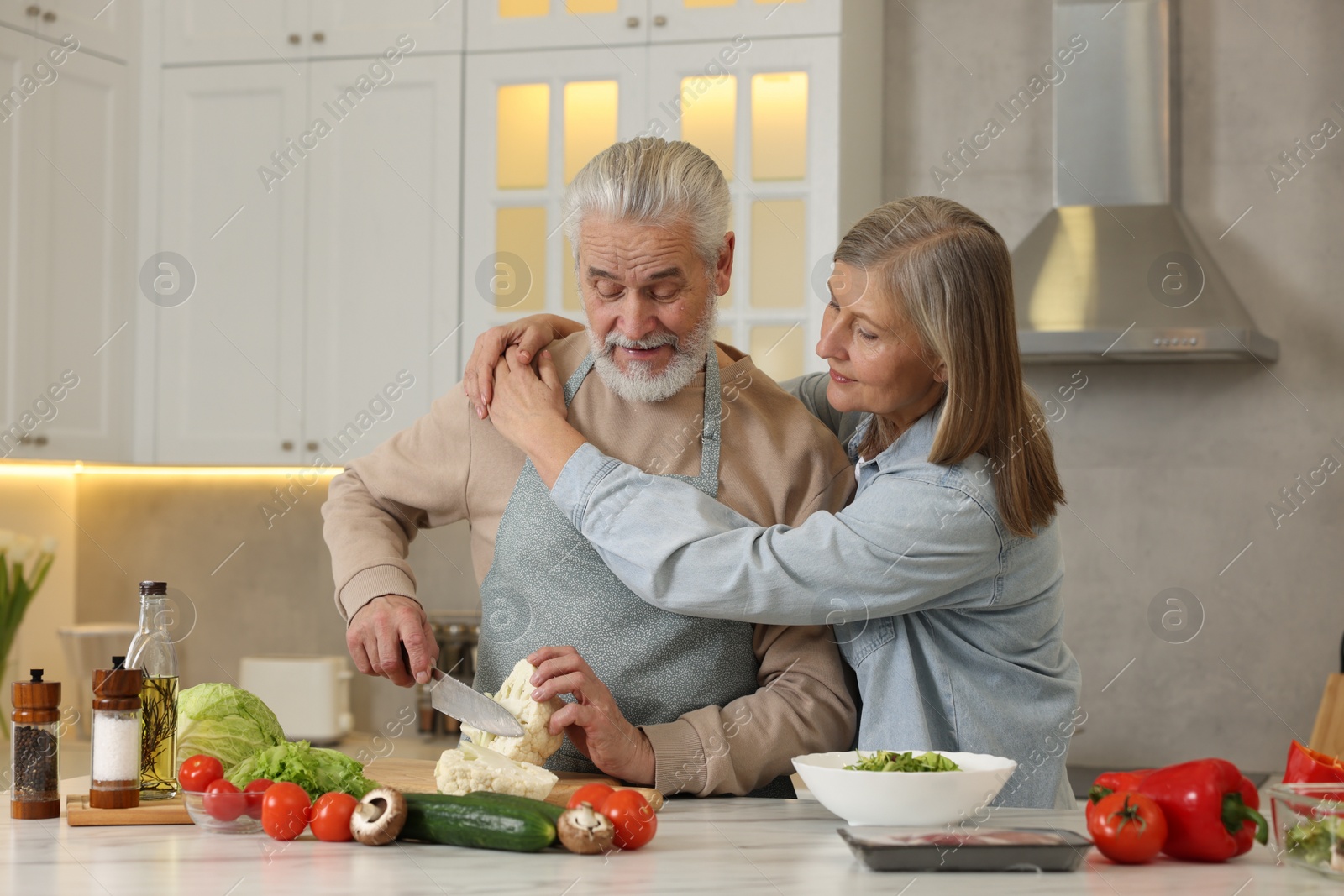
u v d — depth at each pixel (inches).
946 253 61.8
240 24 141.6
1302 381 143.2
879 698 67.1
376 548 69.9
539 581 68.3
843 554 61.7
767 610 62.9
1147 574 145.3
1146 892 44.6
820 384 80.8
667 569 62.8
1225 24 145.4
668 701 67.3
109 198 140.8
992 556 64.1
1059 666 71.6
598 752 61.3
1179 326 132.7
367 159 138.4
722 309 128.2
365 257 138.2
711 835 54.2
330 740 137.9
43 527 158.1
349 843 52.0
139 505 162.6
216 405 141.4
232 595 160.1
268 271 140.5
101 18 139.6
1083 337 132.0
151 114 143.0
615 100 132.6
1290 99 144.2
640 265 63.5
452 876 46.0
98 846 51.1
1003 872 47.4
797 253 127.3
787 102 128.5
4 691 149.5
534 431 67.1
